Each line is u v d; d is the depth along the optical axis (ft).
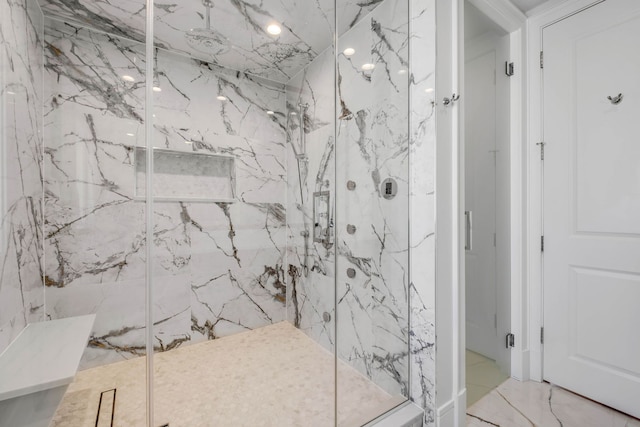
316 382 5.28
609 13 4.62
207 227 7.07
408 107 4.50
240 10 5.39
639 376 4.38
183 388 5.14
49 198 4.99
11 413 2.92
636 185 4.38
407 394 4.55
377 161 4.99
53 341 4.48
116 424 4.26
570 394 5.10
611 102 4.62
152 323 6.10
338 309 5.72
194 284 6.85
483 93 6.13
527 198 5.65
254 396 4.90
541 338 5.51
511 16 5.34
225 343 6.84
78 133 5.41
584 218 4.95
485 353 6.19
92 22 5.48
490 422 4.46
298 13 5.43
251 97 7.54
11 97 3.75
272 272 7.77
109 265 5.65
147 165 6.09
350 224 5.52
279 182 7.92
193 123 6.86
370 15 5.01
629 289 4.47
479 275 6.29
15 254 3.75
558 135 5.25
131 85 6.04
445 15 4.24
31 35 4.54
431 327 4.19
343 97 5.66
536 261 5.55
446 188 4.29
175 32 5.91
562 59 5.17
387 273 4.82
